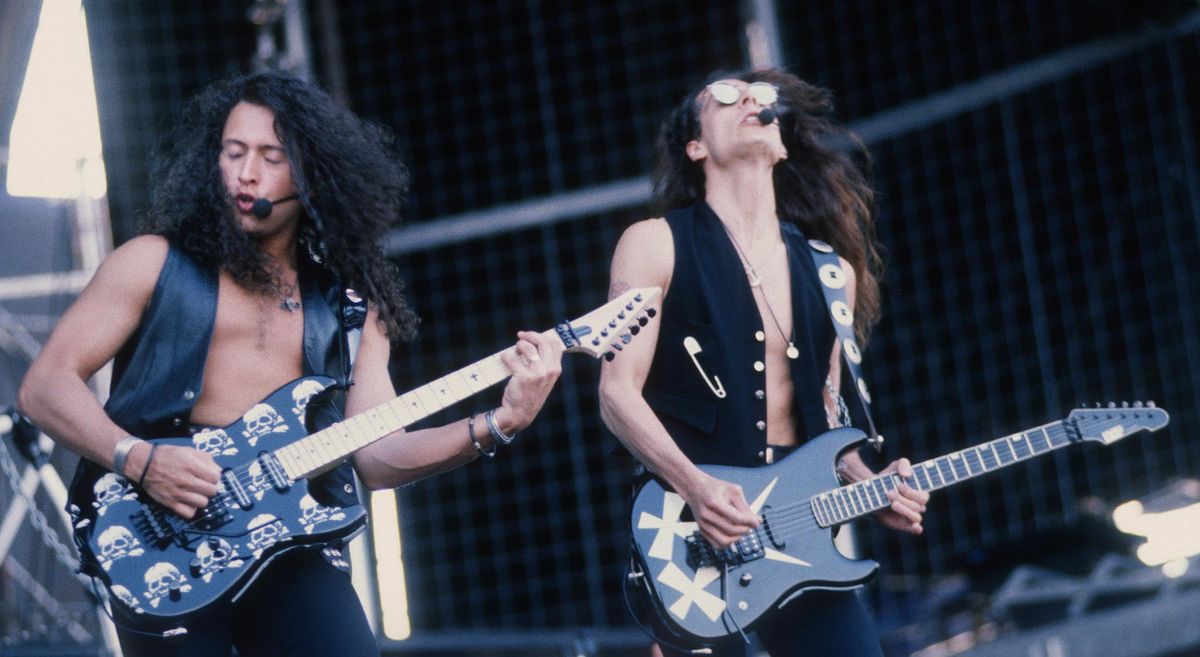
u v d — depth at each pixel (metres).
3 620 16.78
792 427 11.26
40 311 18.03
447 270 23.16
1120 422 11.27
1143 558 21.38
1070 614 19.88
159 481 8.58
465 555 23.33
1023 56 22.94
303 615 9.01
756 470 10.79
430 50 23.33
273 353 9.33
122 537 8.69
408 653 18.16
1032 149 22.64
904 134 22.56
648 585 10.49
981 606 21.92
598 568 21.97
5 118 17.48
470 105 23.48
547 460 23.61
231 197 9.27
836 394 11.71
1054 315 22.55
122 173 20.36
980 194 22.84
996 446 11.17
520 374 9.45
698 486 10.34
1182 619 18.03
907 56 23.28
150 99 20.88
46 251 18.05
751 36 20.61
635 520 10.59
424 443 9.45
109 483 8.78
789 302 11.36
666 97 23.34
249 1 21.28
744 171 11.50
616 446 11.33
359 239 9.70
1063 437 11.25
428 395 9.48
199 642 8.80
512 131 23.52
